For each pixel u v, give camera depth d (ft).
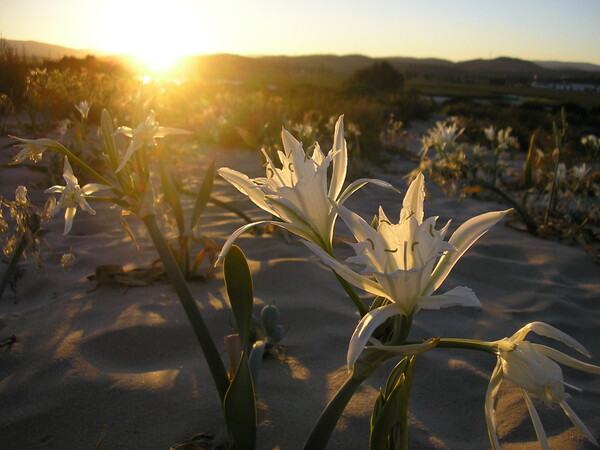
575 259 12.46
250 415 4.39
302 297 9.27
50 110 24.66
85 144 17.84
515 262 12.24
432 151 32.30
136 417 5.92
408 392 3.72
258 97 37.27
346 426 5.84
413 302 3.29
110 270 9.52
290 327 8.32
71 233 12.52
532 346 3.20
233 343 5.65
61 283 9.64
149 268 10.01
